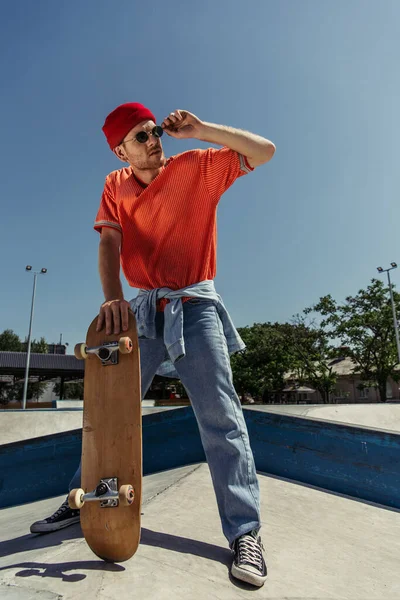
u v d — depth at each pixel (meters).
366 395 34.09
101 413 1.40
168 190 1.78
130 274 1.96
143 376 1.80
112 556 1.29
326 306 27.66
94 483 1.34
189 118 1.71
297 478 2.85
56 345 53.31
